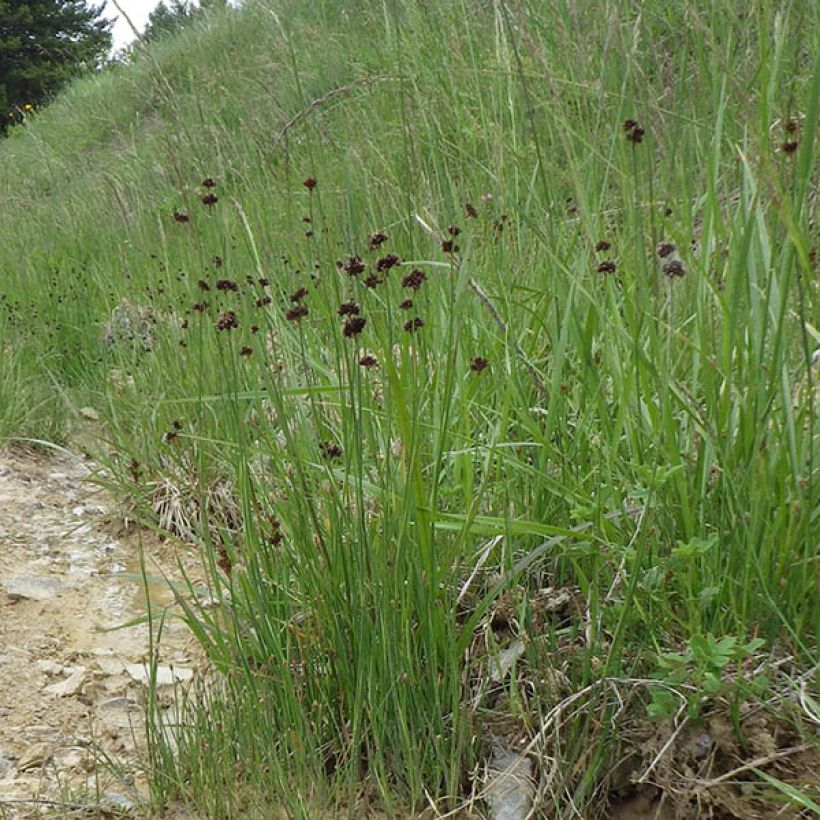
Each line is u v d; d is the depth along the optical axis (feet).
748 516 5.95
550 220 8.58
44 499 12.07
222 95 24.88
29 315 17.78
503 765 6.41
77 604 9.68
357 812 6.27
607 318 6.82
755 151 6.59
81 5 91.91
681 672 5.80
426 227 8.30
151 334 14.62
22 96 87.20
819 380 6.09
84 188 27.63
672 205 7.41
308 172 15.53
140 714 7.86
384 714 6.34
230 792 6.28
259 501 8.51
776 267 6.44
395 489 6.64
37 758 7.18
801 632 6.01
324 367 8.93
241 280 10.98
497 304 8.84
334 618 6.63
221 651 7.34
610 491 6.50
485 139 11.96
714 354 6.45
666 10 12.46
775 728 5.85
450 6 15.99
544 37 13.11
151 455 11.98
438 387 7.40
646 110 7.12
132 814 6.50
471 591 7.39
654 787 6.11
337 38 22.86
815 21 9.68
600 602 6.73
